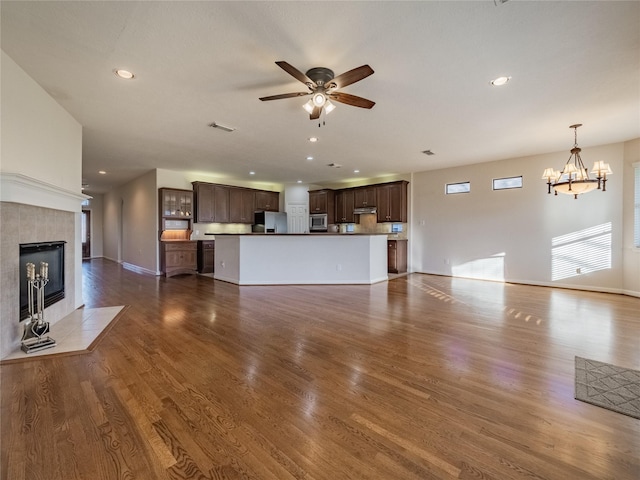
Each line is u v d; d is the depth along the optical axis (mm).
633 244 4770
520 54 2451
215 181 7996
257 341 2846
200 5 1910
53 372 2209
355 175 7930
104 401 1843
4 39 2248
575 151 4469
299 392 1964
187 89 3043
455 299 4609
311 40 2268
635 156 4703
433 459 1394
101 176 7750
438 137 4605
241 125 4062
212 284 5867
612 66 2625
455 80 2863
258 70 2699
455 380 2117
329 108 2791
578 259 5344
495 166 6254
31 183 2648
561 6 1922
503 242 6172
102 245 11562
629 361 2406
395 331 3135
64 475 1292
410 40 2270
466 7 1926
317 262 5949
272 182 9016
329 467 1349
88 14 1986
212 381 2096
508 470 1326
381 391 1977
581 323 3393
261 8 1939
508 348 2678
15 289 2617
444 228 7039
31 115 2822
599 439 1518
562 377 2148
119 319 3518
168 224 7004
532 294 4953
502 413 1737
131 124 4000
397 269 7418
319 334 3043
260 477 1293
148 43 2307
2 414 1706
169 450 1443
